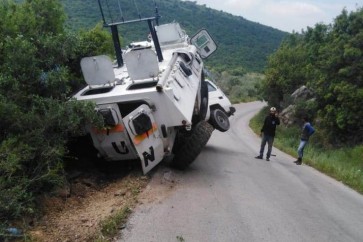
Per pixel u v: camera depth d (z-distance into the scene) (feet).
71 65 31.76
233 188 28.19
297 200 27.71
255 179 31.99
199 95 36.52
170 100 26.32
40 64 25.73
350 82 80.38
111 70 27.73
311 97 107.24
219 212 23.04
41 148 21.65
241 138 71.51
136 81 27.86
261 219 22.80
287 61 135.23
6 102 21.62
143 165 26.91
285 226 22.24
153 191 25.25
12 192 18.22
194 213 22.47
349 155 67.77
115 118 26.07
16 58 23.16
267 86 134.92
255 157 45.14
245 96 212.84
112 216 20.27
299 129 94.73
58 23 34.19
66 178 25.03
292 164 45.98
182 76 31.58
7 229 17.49
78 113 24.03
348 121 75.87
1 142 21.47
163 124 26.91
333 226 23.44
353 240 21.72
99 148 27.27
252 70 297.94
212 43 44.68
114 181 27.71
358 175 43.06
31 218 19.77
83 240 17.98
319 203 27.96
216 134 70.85
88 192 25.27
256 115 141.28
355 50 78.95
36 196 21.39
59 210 21.67
